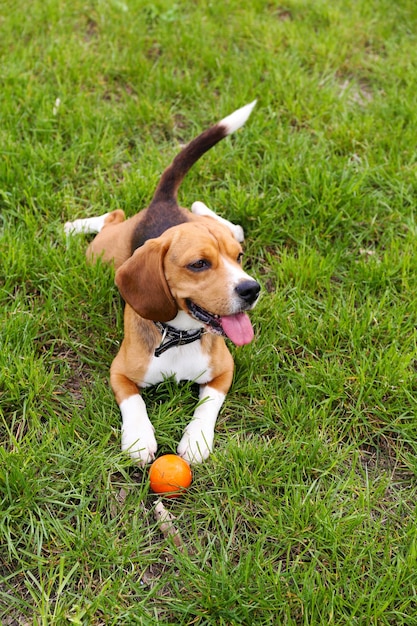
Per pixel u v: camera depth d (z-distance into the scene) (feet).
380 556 4.60
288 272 5.76
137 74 7.15
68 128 6.58
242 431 5.04
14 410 5.09
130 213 6.07
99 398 5.11
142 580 4.50
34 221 5.94
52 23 7.57
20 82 6.89
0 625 4.35
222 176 6.40
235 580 4.41
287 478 4.83
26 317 5.40
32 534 4.57
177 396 5.10
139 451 4.82
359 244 6.03
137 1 7.85
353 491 4.82
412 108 6.93
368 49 7.79
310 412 5.06
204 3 7.97
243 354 5.33
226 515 4.72
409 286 5.70
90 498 4.69
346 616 4.33
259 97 6.97
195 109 6.93
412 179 6.31
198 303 4.72
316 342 5.42
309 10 8.12
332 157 6.49
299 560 4.57
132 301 4.82
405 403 5.20
